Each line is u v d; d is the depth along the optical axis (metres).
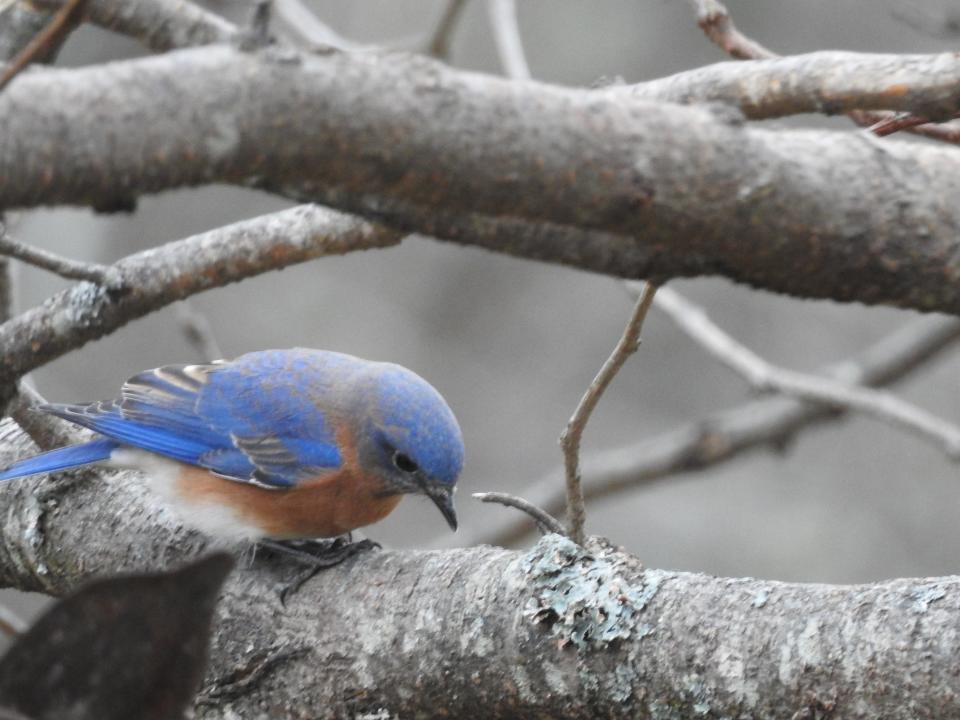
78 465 9.77
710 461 16.48
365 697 7.90
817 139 5.43
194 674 4.76
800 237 5.32
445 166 5.07
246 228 9.21
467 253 25.97
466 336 25.66
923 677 6.54
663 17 24.08
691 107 5.36
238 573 8.55
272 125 4.92
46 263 8.79
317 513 11.38
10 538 9.77
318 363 11.84
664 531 22.91
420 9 24.22
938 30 13.01
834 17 23.08
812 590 7.10
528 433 24.77
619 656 7.25
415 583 8.07
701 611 7.20
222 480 11.15
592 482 16.50
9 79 4.66
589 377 25.19
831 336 23.97
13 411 10.33
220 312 25.45
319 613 8.16
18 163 4.72
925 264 5.36
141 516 9.55
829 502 22.86
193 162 4.91
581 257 5.52
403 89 5.02
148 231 24.08
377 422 11.33
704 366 24.78
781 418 16.44
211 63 4.91
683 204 5.23
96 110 4.77
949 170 5.39
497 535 16.17
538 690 7.45
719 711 7.00
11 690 4.60
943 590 6.78
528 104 5.12
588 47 24.09
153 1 7.53
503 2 13.13
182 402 11.52
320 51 5.03
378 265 26.11
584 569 7.56
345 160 5.03
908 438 23.02
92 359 24.42
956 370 23.06
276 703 8.07
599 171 5.16
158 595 4.61
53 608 4.55
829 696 6.73
